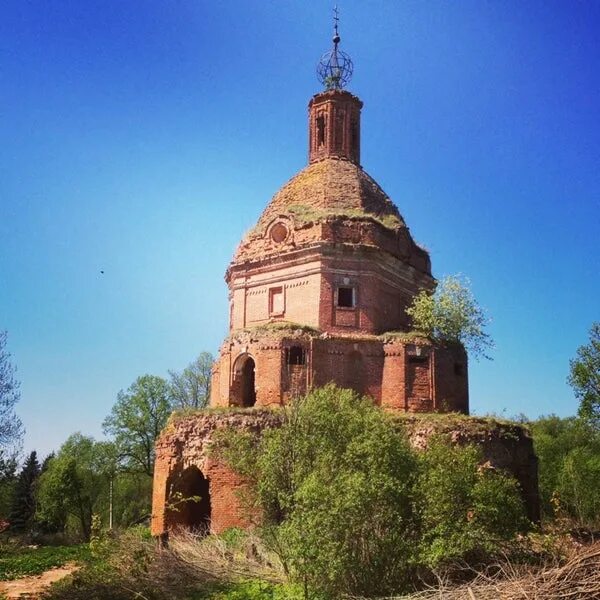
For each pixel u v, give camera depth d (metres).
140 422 67.25
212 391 46.47
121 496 78.50
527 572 16.78
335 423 22.41
